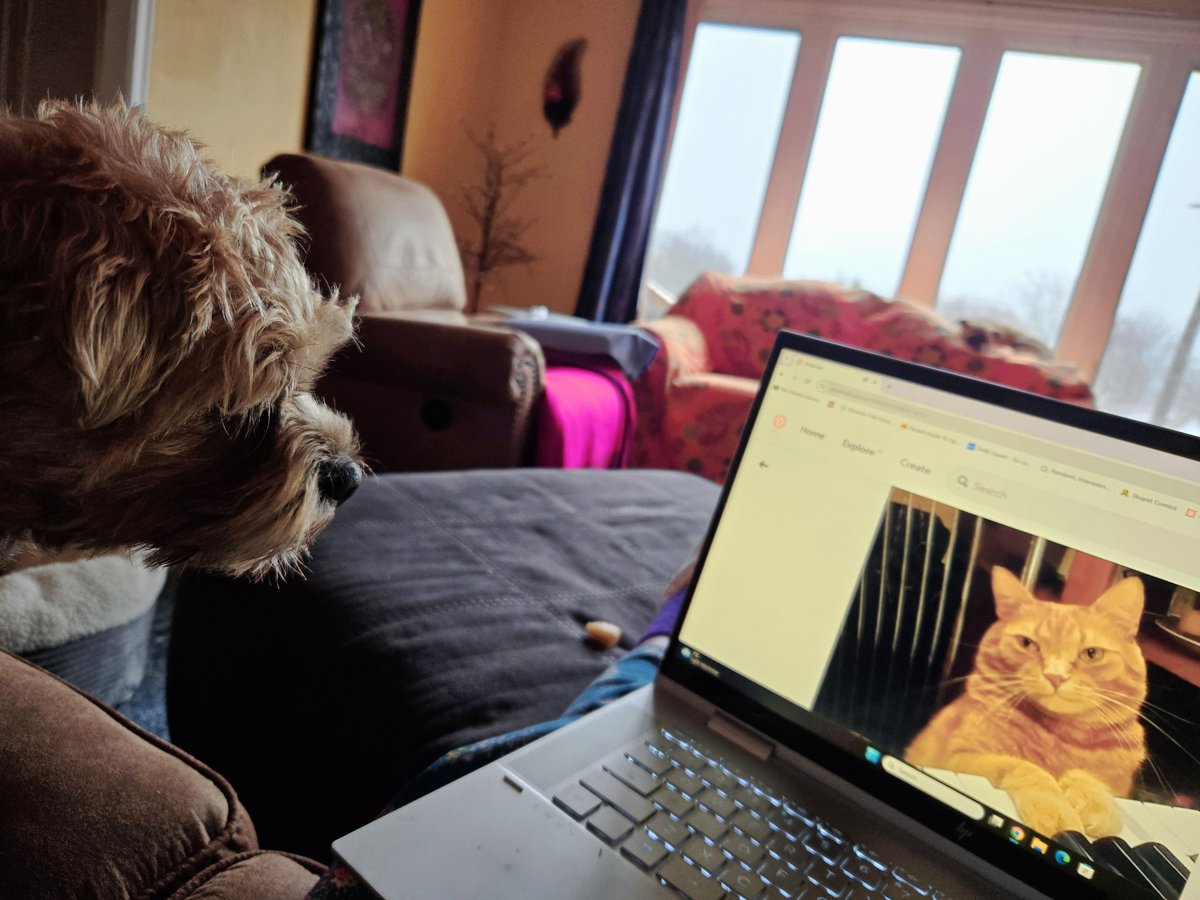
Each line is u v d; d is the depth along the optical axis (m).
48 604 1.14
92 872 0.38
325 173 2.26
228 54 2.46
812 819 0.57
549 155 3.78
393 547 1.00
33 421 0.56
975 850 0.55
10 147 0.53
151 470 0.63
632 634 0.94
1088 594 0.55
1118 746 0.52
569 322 2.94
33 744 0.44
